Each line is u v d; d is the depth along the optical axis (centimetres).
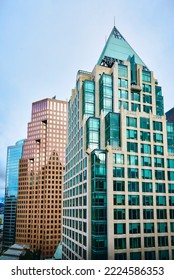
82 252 6531
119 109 7381
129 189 6281
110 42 9112
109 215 5875
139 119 6969
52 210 17162
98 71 8019
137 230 6084
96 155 6272
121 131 6675
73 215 8094
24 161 19562
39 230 17000
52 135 19488
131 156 6575
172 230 6462
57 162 18175
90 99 7788
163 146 7062
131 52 9156
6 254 12288
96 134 7044
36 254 16038
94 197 6031
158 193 6600
